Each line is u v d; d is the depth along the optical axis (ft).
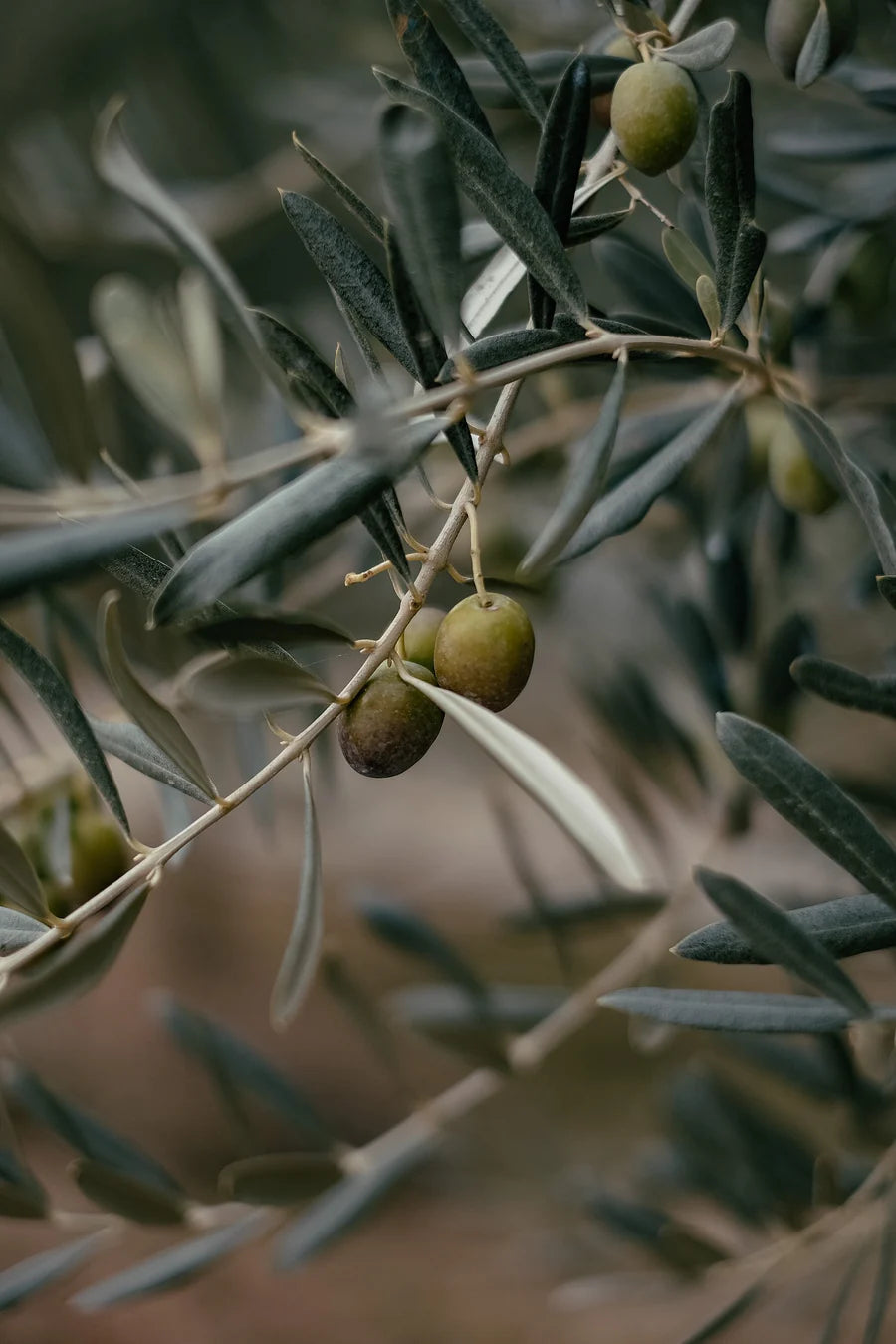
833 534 2.67
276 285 3.49
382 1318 6.19
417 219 1.54
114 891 1.59
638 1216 2.77
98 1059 7.49
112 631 1.55
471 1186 3.37
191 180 3.85
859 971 2.61
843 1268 3.68
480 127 1.70
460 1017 2.51
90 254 3.49
